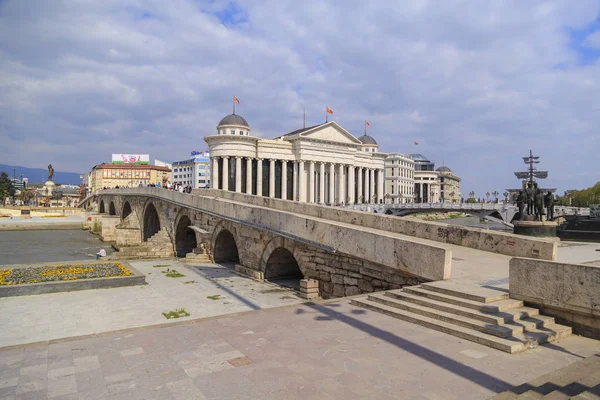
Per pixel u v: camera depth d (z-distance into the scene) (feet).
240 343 29.78
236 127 285.02
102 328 48.85
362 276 51.83
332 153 301.43
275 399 21.20
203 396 21.88
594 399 17.19
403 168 431.43
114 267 83.71
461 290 34.47
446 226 58.95
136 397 22.08
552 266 30.40
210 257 104.42
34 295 65.82
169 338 31.40
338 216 74.13
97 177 470.80
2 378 24.84
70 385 23.76
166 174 498.28
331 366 25.11
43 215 293.02
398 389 21.86
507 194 222.28
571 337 28.89
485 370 23.75
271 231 72.33
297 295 66.03
